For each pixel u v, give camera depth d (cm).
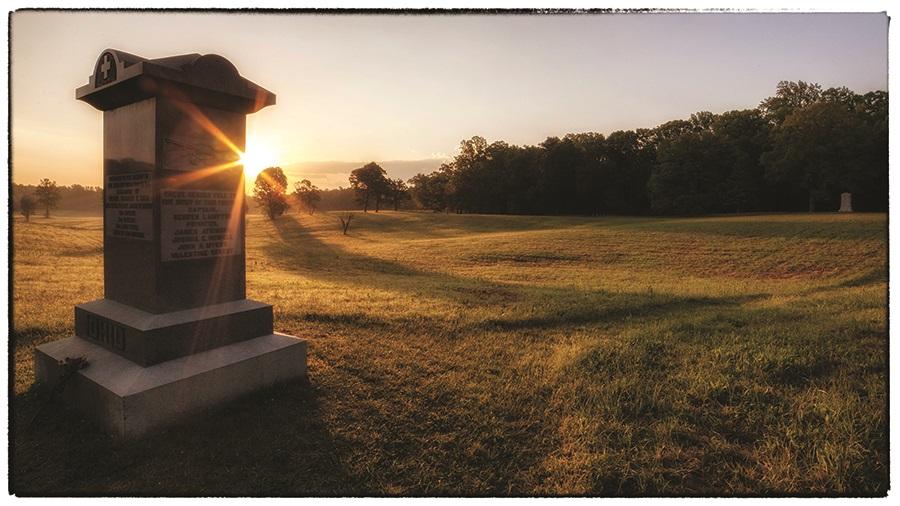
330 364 653
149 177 513
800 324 874
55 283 1335
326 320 920
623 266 2278
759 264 2134
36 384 559
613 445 459
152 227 510
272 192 7062
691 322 919
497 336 833
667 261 2320
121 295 554
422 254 2945
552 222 5350
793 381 603
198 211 546
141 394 450
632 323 953
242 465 417
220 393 509
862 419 484
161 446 439
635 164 7225
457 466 427
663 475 420
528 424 498
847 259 2084
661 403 536
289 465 420
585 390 580
